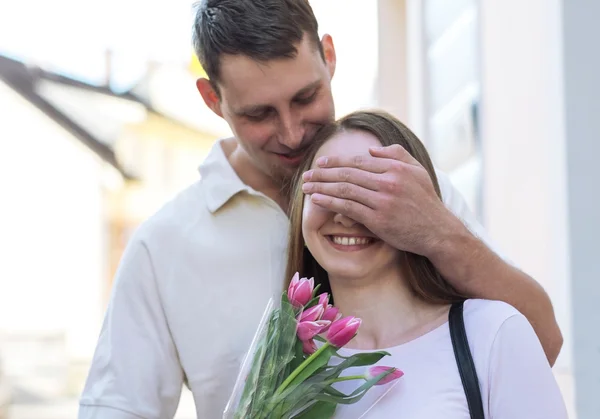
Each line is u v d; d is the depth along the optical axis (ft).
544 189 9.21
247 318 6.46
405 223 5.30
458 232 5.51
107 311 6.70
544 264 9.21
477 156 10.98
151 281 6.61
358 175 5.27
